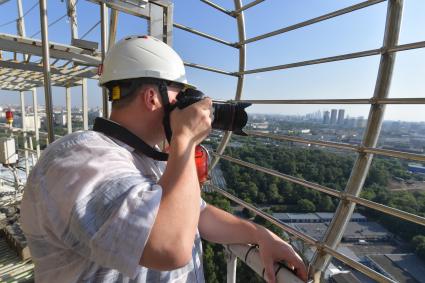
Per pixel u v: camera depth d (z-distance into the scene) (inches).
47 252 35.3
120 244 28.9
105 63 42.5
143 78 39.0
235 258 58.1
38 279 36.5
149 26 69.2
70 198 30.1
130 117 40.3
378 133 42.4
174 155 34.2
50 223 31.9
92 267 34.1
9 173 311.4
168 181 32.6
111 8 65.1
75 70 169.3
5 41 118.2
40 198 32.6
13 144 268.5
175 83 41.6
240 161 68.7
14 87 258.1
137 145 39.2
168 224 29.9
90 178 30.9
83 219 29.3
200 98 37.2
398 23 39.9
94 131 37.9
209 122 36.8
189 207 31.8
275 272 46.9
